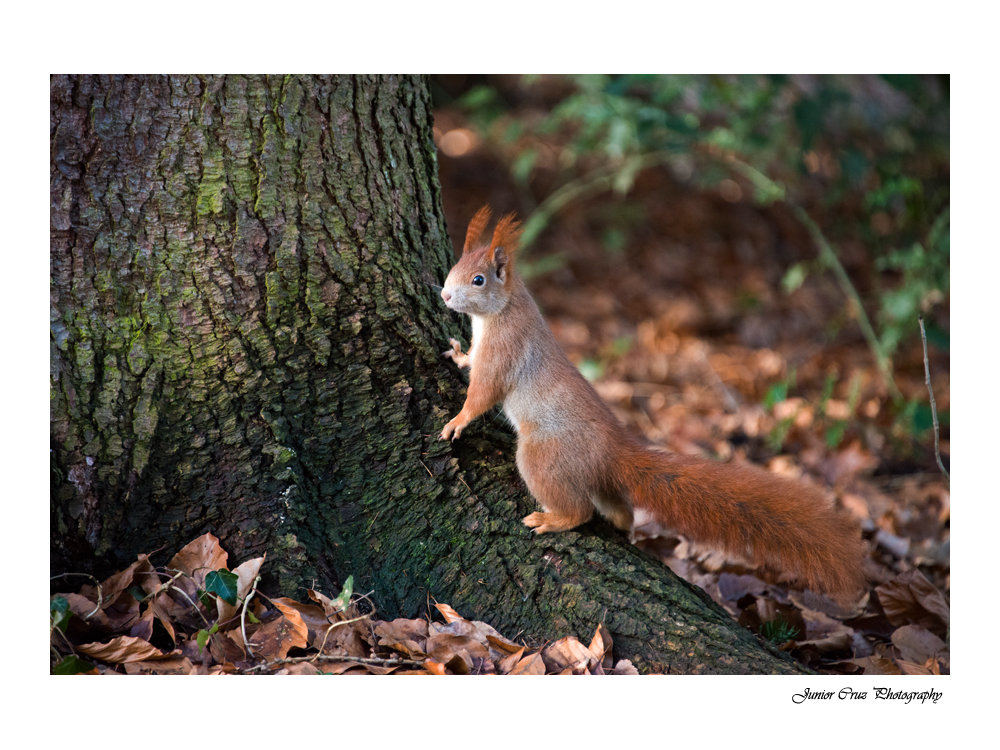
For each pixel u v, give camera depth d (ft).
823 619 16.05
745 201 47.47
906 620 16.05
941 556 19.15
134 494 13.47
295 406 14.10
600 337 34.88
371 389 14.55
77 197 13.24
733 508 14.21
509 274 15.24
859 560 14.05
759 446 25.43
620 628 13.43
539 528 14.55
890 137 34.94
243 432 13.82
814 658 15.03
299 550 13.65
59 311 13.23
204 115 13.57
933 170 32.91
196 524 13.69
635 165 32.86
